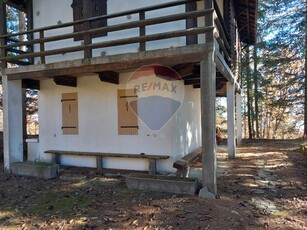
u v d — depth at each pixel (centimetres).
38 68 616
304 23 1343
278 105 1520
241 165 711
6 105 667
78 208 422
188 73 591
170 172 623
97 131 706
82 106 723
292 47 1414
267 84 1514
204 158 454
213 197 444
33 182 575
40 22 754
